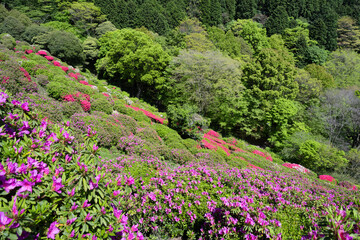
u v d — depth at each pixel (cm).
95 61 3809
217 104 2320
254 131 2525
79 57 3266
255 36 4047
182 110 1212
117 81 3331
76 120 792
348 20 4641
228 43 3450
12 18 3150
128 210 390
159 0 5053
